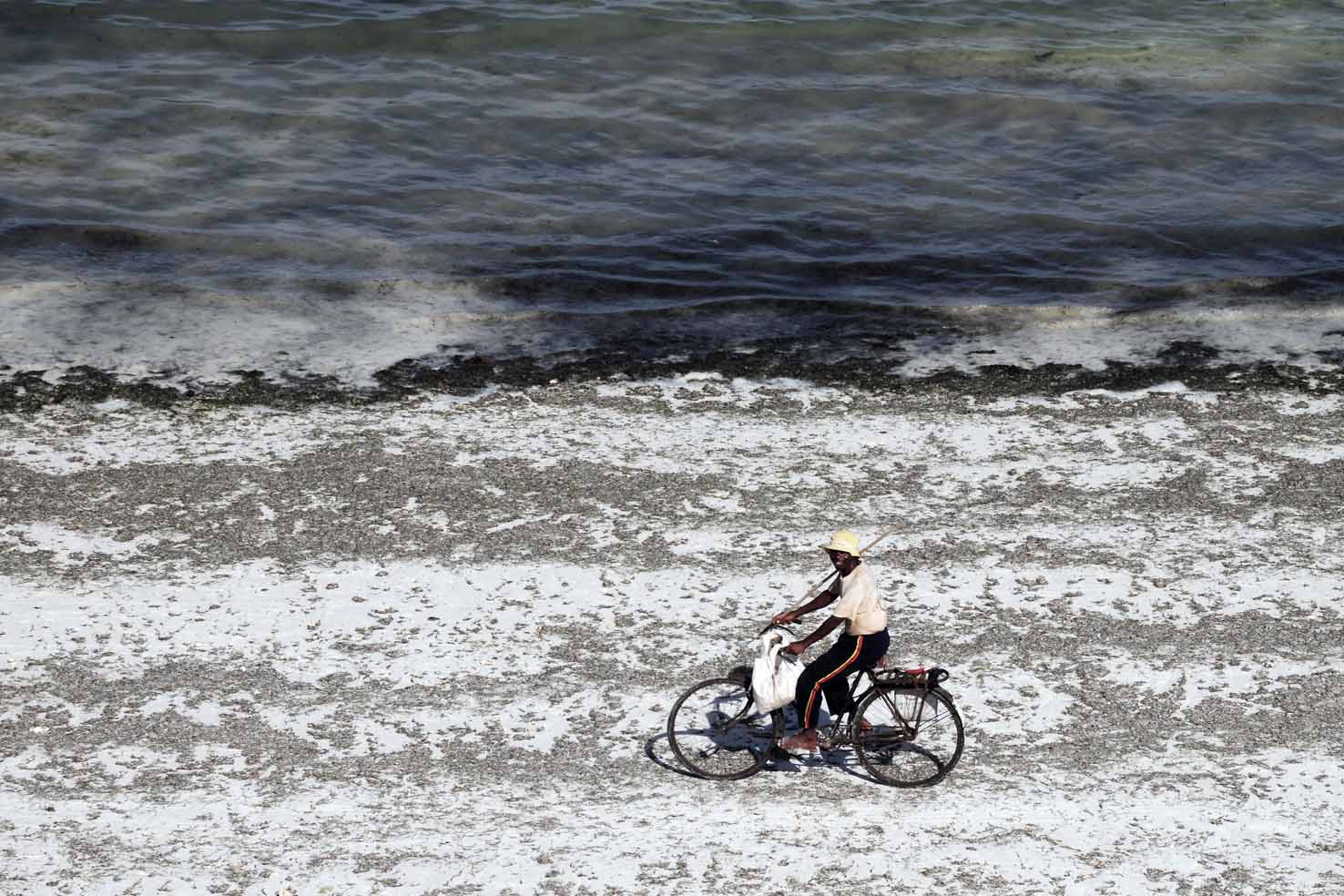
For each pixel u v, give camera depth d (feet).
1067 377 131.54
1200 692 83.30
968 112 199.21
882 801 73.97
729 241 164.55
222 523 102.01
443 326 140.67
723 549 99.55
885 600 92.79
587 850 69.26
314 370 129.59
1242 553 99.81
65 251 154.10
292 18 213.25
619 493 107.55
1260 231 170.30
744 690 80.69
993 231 169.07
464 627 89.66
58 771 74.90
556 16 216.33
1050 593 94.07
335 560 97.40
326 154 180.86
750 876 67.31
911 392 127.85
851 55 213.46
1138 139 193.77
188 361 130.11
